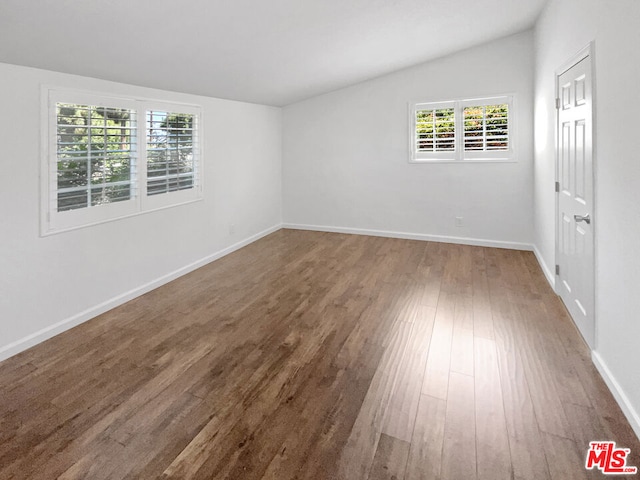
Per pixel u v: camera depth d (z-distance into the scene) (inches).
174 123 149.1
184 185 156.6
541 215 161.8
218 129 176.4
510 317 115.4
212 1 85.2
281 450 65.3
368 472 60.6
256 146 210.4
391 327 110.3
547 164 146.3
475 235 201.5
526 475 59.4
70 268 110.8
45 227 102.5
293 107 233.0
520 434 67.9
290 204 243.6
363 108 216.4
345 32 129.2
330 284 146.2
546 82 145.6
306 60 149.9
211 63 126.0
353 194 227.0
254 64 138.7
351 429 70.0
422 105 203.0
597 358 87.0
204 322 115.0
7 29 75.2
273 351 98.1
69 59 96.2
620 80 74.9
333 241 212.4
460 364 90.6
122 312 122.2
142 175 134.5
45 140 101.0
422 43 163.8
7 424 72.1
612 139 79.5
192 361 93.7
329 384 83.7
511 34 178.4
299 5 99.3
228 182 186.5
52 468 61.8
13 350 96.2
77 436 68.9
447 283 145.7
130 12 80.4
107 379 86.3
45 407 76.8
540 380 83.6
